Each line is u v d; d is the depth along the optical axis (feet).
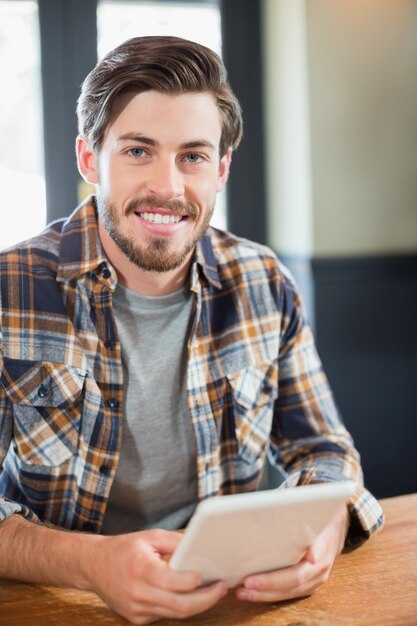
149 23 10.54
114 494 4.74
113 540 3.49
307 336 5.33
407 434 10.97
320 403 5.18
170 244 4.29
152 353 4.68
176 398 4.75
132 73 4.06
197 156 4.26
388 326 10.70
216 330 4.94
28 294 4.51
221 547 3.06
